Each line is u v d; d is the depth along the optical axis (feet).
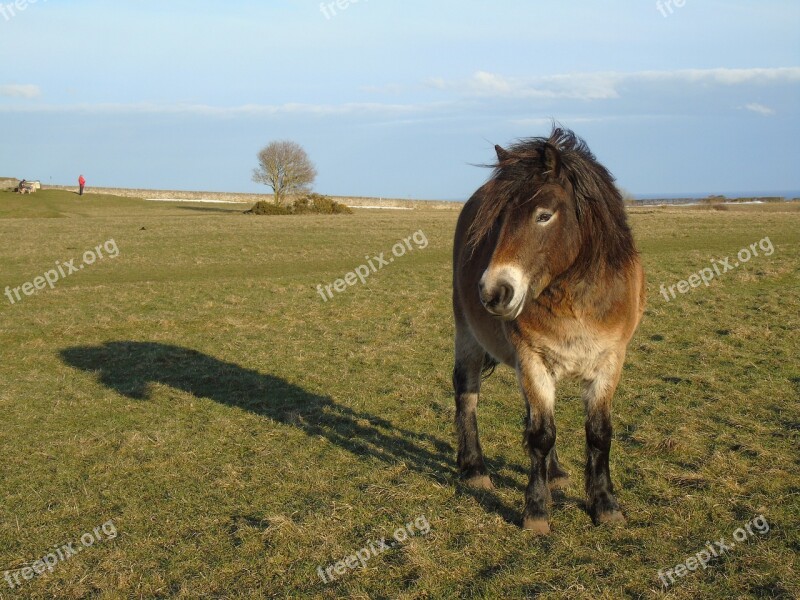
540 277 15.40
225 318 47.57
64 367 36.19
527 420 17.29
